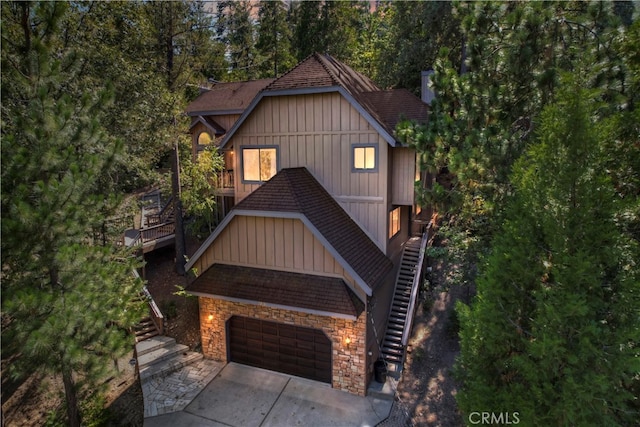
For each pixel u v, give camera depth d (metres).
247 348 13.43
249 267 13.16
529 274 6.32
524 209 6.51
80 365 7.93
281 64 37.47
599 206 5.67
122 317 8.73
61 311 7.17
